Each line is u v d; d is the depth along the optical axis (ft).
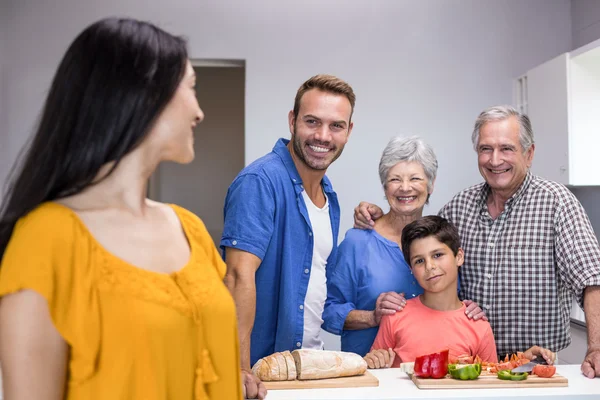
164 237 2.95
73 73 2.60
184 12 11.65
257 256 5.10
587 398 4.63
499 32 11.90
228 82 17.78
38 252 2.51
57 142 2.57
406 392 4.66
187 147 2.92
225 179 17.79
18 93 11.50
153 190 17.13
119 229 2.77
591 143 9.57
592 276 5.80
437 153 11.84
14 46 11.51
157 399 2.63
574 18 11.75
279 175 5.39
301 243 5.57
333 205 6.16
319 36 11.74
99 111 2.58
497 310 6.32
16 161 2.71
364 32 11.78
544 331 6.24
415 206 6.26
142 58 2.64
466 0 11.86
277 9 11.73
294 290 5.54
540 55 11.92
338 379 4.85
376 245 6.51
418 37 11.82
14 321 2.47
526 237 6.22
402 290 6.36
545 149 10.41
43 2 11.51
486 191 6.50
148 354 2.62
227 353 2.96
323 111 5.25
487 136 6.11
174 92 2.76
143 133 2.67
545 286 6.20
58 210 2.61
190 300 2.79
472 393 4.64
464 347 5.80
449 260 5.87
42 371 2.50
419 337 5.85
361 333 6.38
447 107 11.84
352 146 11.78
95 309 2.58
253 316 5.06
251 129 11.71
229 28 11.68
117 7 11.57
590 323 5.73
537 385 4.83
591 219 10.78
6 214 2.62
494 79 11.89
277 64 11.71
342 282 6.53
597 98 9.56
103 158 2.60
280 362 4.84
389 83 11.82
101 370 2.59
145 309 2.63
